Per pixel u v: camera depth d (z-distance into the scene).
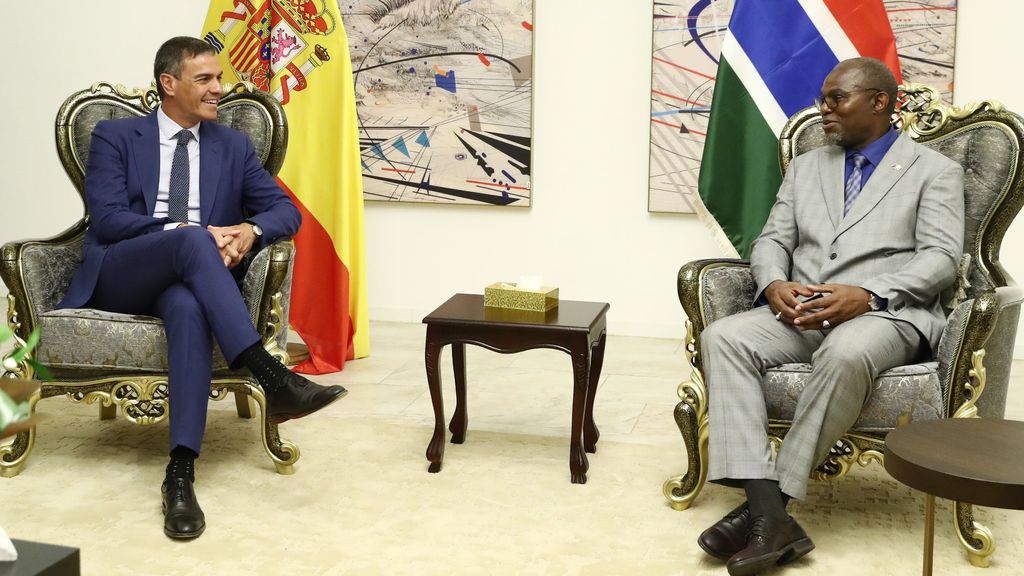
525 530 2.50
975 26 4.35
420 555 2.34
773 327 2.53
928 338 2.51
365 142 5.00
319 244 4.18
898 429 1.88
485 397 3.78
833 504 2.69
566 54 4.79
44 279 2.92
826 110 2.74
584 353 2.77
